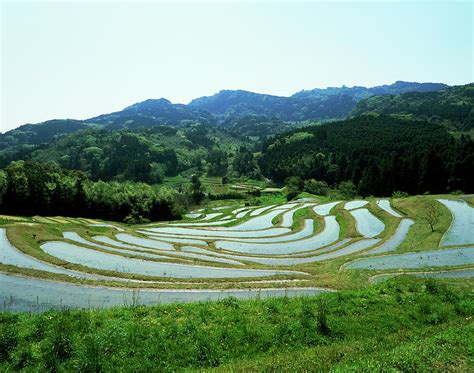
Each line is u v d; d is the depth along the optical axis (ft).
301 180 568.41
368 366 37.04
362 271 111.24
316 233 240.32
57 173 381.19
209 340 50.90
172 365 46.21
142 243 202.90
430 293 70.33
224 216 386.32
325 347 48.55
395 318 59.36
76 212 367.66
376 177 427.74
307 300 66.85
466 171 355.56
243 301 68.03
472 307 63.05
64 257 146.51
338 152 610.65
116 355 47.47
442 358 39.04
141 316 59.62
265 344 51.42
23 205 327.26
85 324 54.29
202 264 141.59
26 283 101.91
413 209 265.75
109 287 98.99
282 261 162.09
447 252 147.54
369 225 242.37
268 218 332.39
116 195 389.39
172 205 418.31
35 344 49.75
